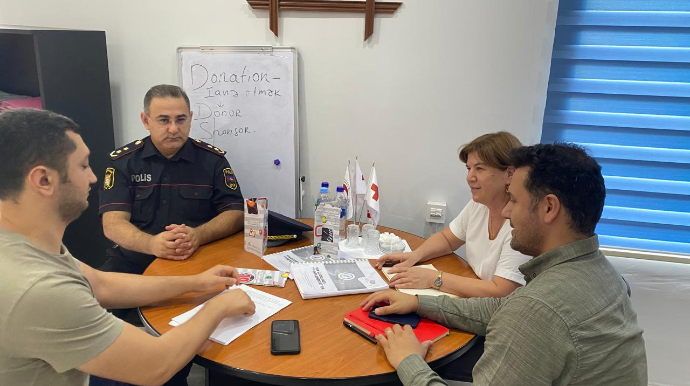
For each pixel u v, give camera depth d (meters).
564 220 1.01
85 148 1.07
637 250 2.31
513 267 1.52
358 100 2.42
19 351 0.92
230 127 2.46
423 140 2.42
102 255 2.55
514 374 0.96
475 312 1.37
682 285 2.26
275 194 2.55
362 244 1.97
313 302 1.50
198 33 2.41
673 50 2.12
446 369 1.63
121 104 2.55
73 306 0.95
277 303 1.48
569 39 2.23
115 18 2.43
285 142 2.47
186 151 2.15
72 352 0.95
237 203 2.18
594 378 0.95
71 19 2.45
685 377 2.32
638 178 2.28
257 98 2.43
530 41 2.22
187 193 2.16
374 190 2.15
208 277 1.54
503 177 1.60
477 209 1.82
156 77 2.49
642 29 2.14
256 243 1.85
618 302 1.01
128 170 2.09
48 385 0.98
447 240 1.92
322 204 1.86
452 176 2.44
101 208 2.04
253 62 2.38
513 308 0.99
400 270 1.69
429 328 1.36
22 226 0.99
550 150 1.05
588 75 2.24
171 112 2.01
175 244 1.79
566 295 0.96
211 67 2.40
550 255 1.04
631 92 2.20
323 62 2.39
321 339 1.30
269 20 2.34
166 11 2.39
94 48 2.31
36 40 2.06
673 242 2.29
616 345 0.97
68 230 2.34
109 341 1.01
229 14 2.37
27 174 0.95
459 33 2.26
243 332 1.31
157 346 1.10
